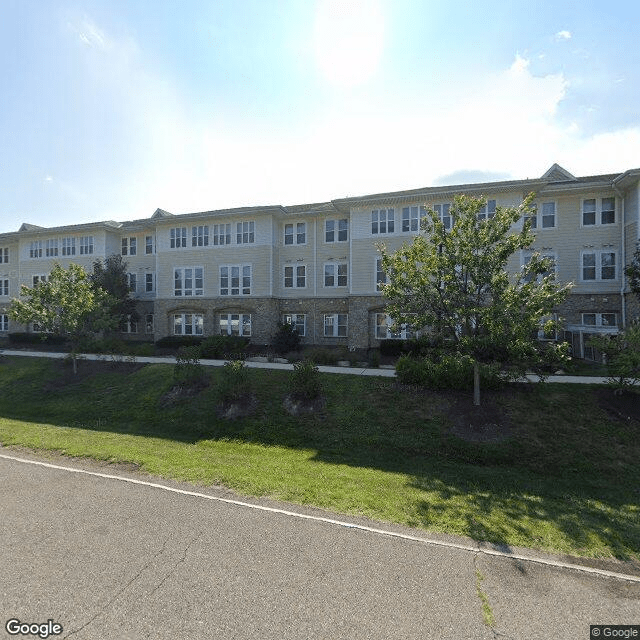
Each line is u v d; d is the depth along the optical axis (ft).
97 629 10.37
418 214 73.77
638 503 22.90
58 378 54.03
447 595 12.13
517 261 70.28
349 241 79.46
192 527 16.16
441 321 33.24
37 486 20.36
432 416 35.81
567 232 69.36
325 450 31.78
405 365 42.19
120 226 101.60
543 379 36.32
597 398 36.40
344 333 84.23
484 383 37.83
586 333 62.90
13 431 33.47
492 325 30.68
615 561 14.89
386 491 21.91
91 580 12.44
